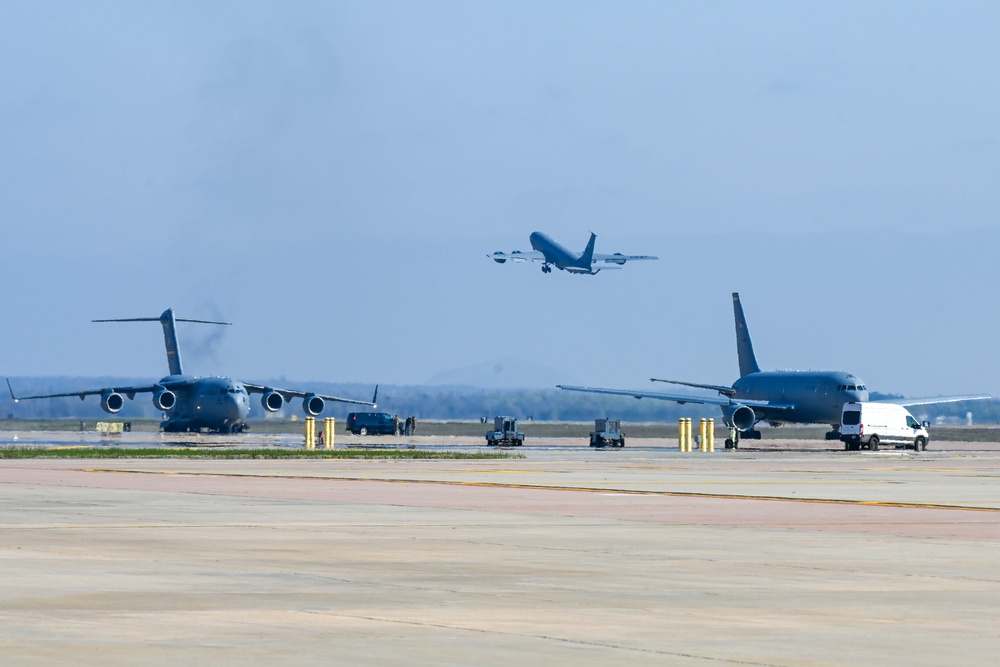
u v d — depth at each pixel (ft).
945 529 296.51
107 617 160.66
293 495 392.88
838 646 146.20
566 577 203.62
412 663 133.80
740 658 138.72
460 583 195.62
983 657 140.97
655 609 171.73
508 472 562.25
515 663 134.41
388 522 299.79
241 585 190.80
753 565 222.07
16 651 138.00
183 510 329.11
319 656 136.87
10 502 352.28
